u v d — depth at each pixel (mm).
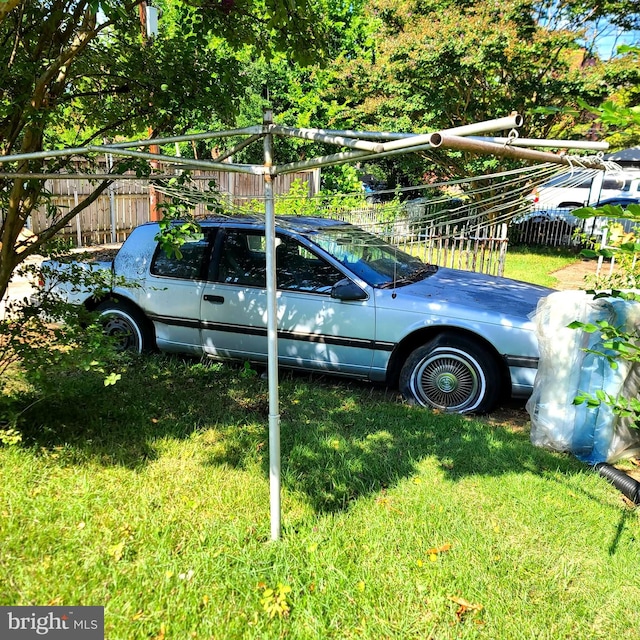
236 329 5027
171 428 3969
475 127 1860
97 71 3893
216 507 3027
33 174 2801
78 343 3668
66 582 2387
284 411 4387
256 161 17578
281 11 3344
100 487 3129
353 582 2506
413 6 12234
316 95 18047
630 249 2709
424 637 2240
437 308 4480
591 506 3199
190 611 2295
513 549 2787
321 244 4840
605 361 3742
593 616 2408
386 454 3715
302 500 3135
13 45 3385
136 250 5441
